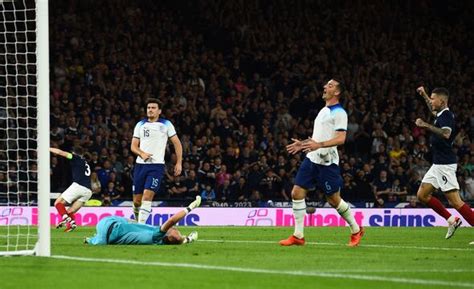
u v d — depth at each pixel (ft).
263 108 131.23
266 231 89.40
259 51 141.49
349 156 130.62
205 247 61.31
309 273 44.86
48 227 54.29
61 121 120.78
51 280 41.83
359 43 148.36
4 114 124.57
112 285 40.11
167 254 55.21
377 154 128.67
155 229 63.10
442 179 71.61
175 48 138.92
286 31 146.61
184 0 147.84
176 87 132.26
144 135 73.00
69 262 49.88
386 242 70.85
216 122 126.41
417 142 131.75
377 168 123.13
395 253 58.34
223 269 46.44
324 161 62.85
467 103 143.13
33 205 108.58
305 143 60.85
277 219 108.78
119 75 130.41
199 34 144.25
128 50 134.41
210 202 113.19
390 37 151.02
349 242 67.56
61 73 129.80
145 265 48.32
